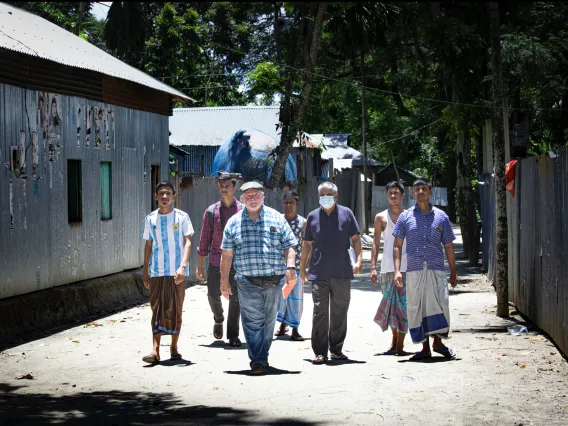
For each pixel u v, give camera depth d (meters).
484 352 9.18
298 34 26.58
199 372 8.16
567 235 8.52
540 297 10.42
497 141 12.20
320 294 8.66
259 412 6.51
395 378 7.78
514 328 10.72
